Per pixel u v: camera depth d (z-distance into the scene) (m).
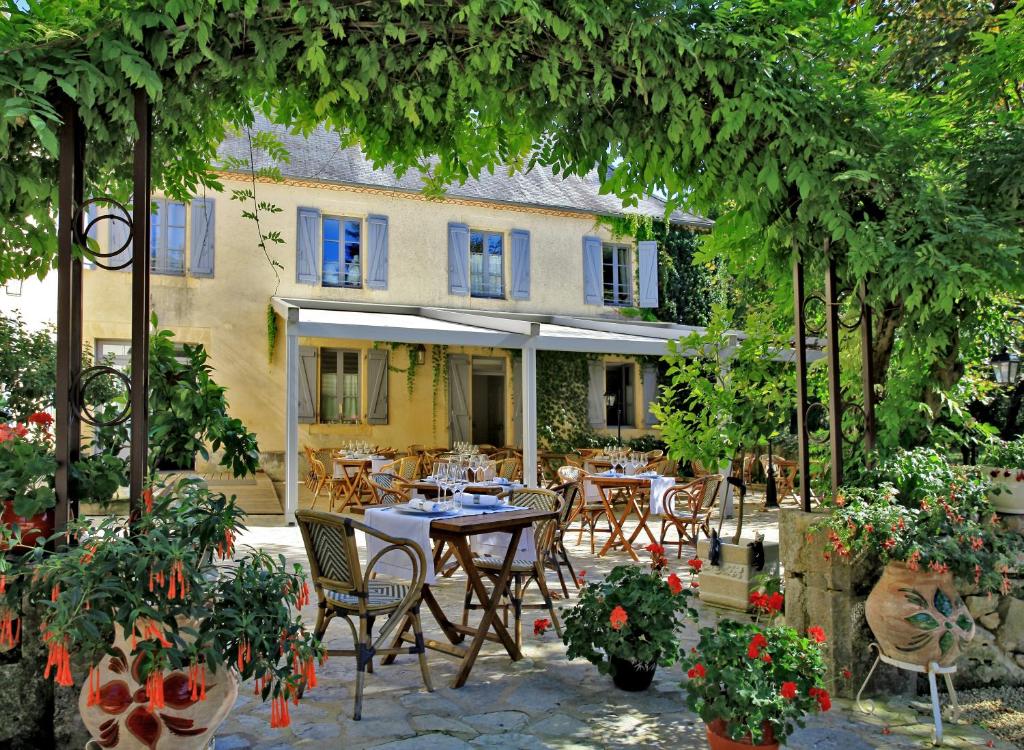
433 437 17.72
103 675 3.06
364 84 3.88
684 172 4.48
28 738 3.26
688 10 4.09
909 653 4.07
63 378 3.36
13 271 4.48
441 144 4.72
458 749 3.79
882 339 5.35
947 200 4.18
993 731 4.09
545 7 3.85
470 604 5.82
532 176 19.69
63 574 2.81
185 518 3.18
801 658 3.58
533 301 18.28
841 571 4.56
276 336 16.11
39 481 3.41
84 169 4.23
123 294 14.66
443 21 3.77
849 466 5.58
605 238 19.16
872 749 3.84
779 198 4.50
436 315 15.38
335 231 16.91
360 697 4.25
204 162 4.96
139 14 3.23
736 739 3.38
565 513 7.08
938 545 4.18
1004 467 4.98
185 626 3.06
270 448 15.95
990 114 4.73
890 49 4.46
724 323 6.84
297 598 3.29
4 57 3.08
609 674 4.77
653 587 4.72
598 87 4.08
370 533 4.52
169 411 4.40
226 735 3.97
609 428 19.25
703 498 9.15
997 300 5.68
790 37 4.25
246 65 3.69
